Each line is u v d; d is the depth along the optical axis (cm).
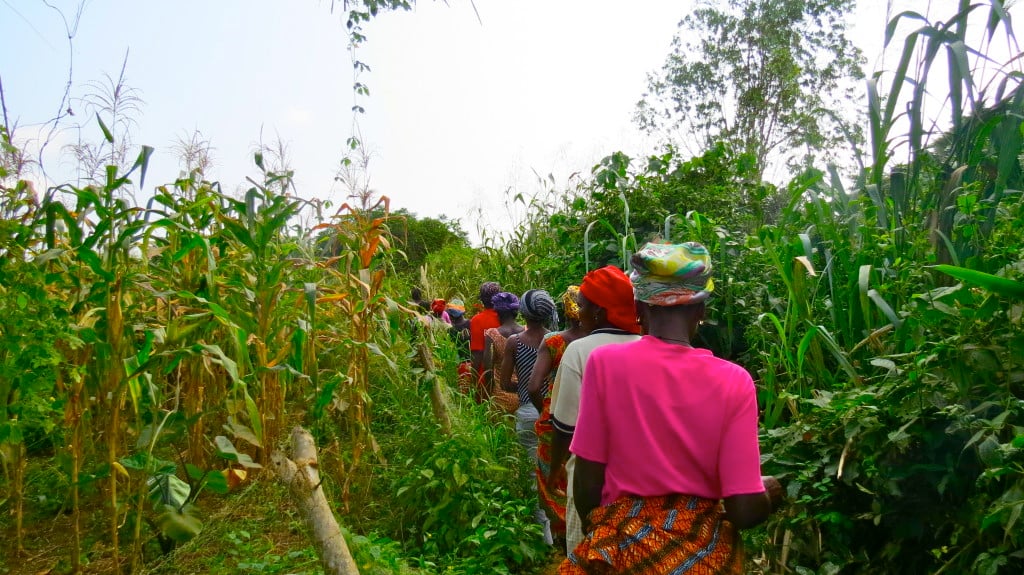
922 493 324
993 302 304
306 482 301
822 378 446
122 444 421
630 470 215
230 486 412
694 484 213
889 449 332
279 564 357
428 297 958
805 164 593
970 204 356
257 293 433
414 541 442
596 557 210
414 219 1427
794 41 2617
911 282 413
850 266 474
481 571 405
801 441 367
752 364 554
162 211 376
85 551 376
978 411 306
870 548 349
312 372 473
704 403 213
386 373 568
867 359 422
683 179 788
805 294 459
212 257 364
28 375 327
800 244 491
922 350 356
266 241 429
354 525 455
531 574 423
